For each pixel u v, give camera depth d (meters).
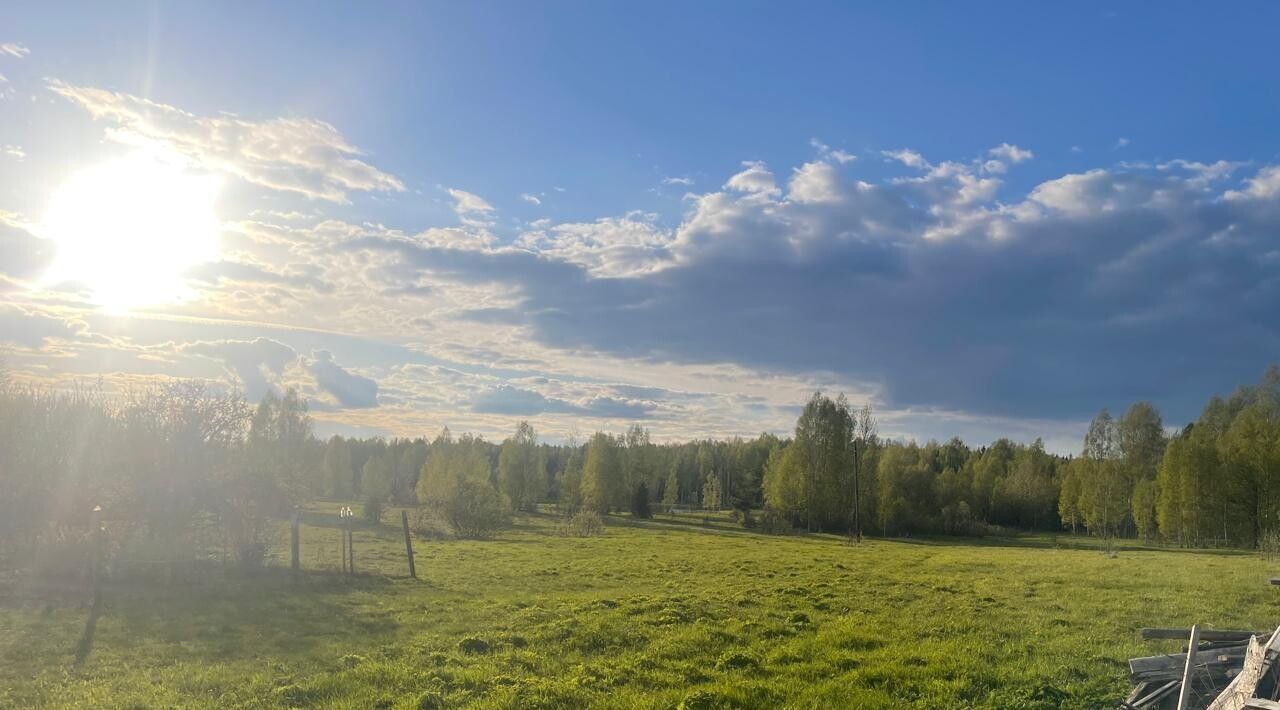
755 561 45.94
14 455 37.56
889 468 108.00
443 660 17.58
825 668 16.50
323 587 31.61
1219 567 42.25
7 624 22.44
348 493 149.25
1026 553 62.12
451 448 121.00
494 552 50.94
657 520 113.19
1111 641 19.12
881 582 33.59
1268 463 76.50
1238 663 12.94
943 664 16.53
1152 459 108.38
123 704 14.51
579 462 169.88
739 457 169.62
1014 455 152.38
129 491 37.72
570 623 21.75
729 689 14.44
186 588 30.58
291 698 14.59
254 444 42.75
